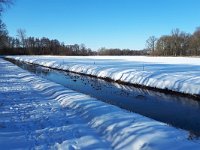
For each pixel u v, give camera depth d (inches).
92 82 1122.7
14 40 5580.7
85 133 397.7
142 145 331.0
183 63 1975.9
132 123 414.6
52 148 339.6
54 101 644.1
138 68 1373.0
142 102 701.3
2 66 1931.6
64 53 5797.2
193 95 748.6
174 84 839.7
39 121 460.4
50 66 2095.2
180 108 631.8
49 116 494.0
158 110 612.7
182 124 499.2
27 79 1099.3
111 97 772.0
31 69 1892.2
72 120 468.4
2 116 493.4
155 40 5201.8
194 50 4702.3
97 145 353.1
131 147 337.1
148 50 5315.0
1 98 670.5
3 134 389.4
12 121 459.5
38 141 363.9
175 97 765.9
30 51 5733.3
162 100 725.3
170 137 350.3
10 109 550.3
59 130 410.3
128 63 1974.7
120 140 360.5
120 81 1095.6
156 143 330.0
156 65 1673.2
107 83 1087.0
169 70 1238.3
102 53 6033.5
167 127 395.9
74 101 591.8
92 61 2405.3
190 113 582.9
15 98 674.8
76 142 361.1
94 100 603.2
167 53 4987.7
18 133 395.5
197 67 1464.1
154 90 892.0
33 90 813.2
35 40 5831.7
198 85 768.3
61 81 1162.0
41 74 1507.1
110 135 386.6
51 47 5915.4
